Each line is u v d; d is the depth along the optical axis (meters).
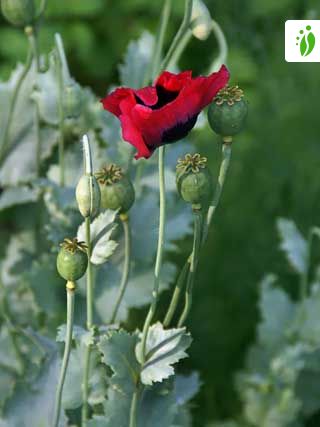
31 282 1.71
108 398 1.54
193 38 3.08
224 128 1.41
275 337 1.97
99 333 1.54
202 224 1.45
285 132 2.42
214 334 2.30
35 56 1.65
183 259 2.34
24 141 1.79
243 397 2.05
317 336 1.93
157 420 1.54
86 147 1.38
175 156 1.75
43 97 1.72
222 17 2.82
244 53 2.83
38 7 3.02
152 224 1.69
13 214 1.86
